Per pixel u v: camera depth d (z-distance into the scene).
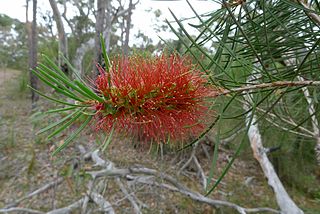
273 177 0.57
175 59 0.13
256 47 0.14
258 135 0.60
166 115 0.13
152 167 0.72
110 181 0.71
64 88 0.10
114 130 0.13
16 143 0.82
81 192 0.63
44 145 0.79
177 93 0.12
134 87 0.12
